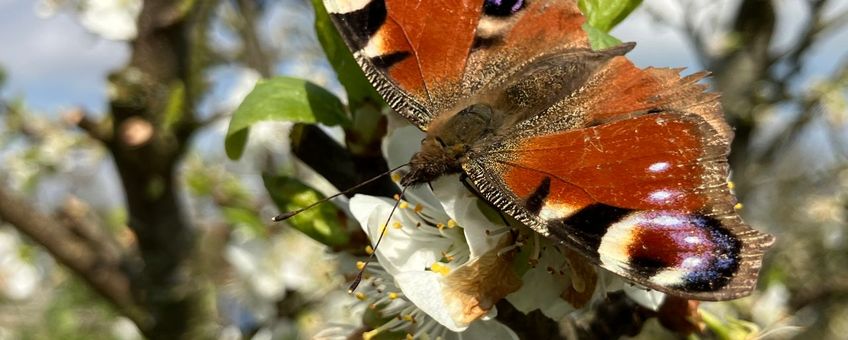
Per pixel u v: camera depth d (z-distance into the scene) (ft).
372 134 0.60
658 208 0.52
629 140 0.54
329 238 0.59
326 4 0.58
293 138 0.61
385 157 0.60
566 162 0.54
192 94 0.84
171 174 0.86
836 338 1.59
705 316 0.66
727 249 0.51
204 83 0.99
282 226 1.10
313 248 1.06
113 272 0.94
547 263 0.55
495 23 0.59
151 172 0.85
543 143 0.55
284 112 0.58
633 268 0.52
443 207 0.55
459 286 0.54
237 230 1.08
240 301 1.06
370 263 0.59
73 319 1.86
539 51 0.58
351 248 0.59
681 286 0.51
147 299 0.91
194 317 0.92
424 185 0.57
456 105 0.58
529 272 0.55
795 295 1.24
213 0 0.85
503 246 0.55
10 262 1.68
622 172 0.53
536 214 0.54
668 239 0.52
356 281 0.55
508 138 0.56
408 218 0.57
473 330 0.56
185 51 0.83
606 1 0.61
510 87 0.57
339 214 0.59
